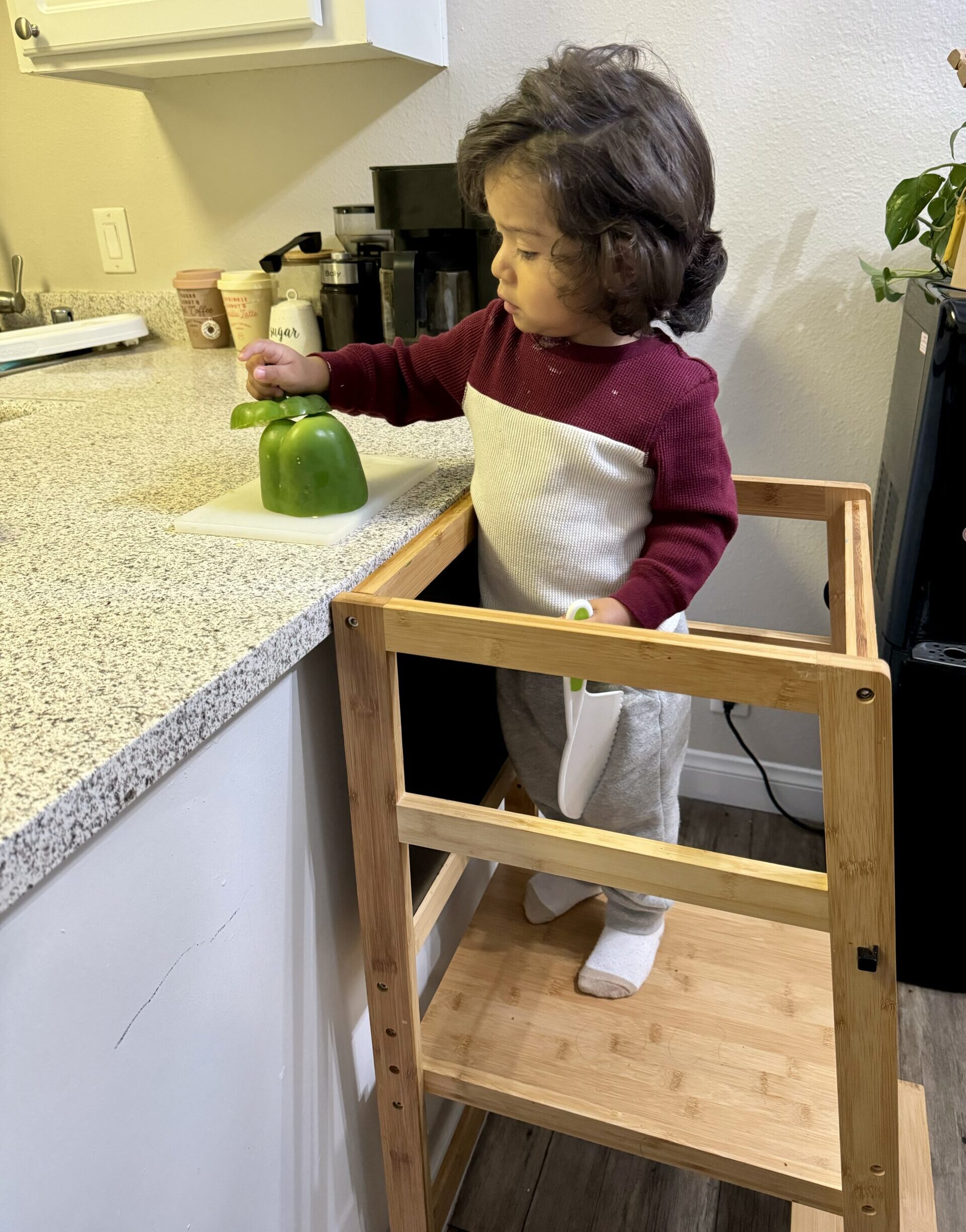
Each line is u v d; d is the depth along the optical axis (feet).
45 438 3.63
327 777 2.63
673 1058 2.94
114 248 5.70
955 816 4.17
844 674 1.85
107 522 2.71
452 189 4.23
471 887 4.10
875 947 2.10
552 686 2.96
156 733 1.71
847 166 4.33
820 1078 2.86
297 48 4.11
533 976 3.30
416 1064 2.86
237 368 4.93
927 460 3.64
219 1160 2.32
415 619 2.16
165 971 1.99
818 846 5.50
